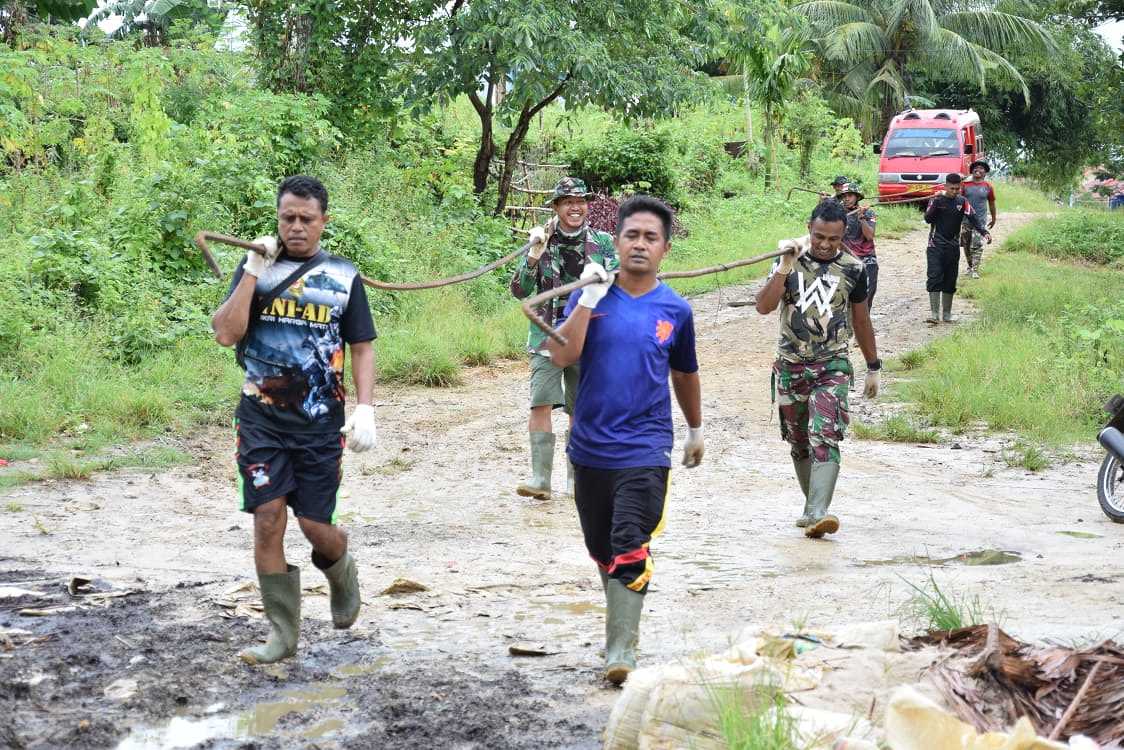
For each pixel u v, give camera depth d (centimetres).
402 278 1570
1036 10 4181
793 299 709
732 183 3105
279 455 450
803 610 535
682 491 852
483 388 1268
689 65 2042
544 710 411
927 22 3706
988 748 296
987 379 1177
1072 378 1129
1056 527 740
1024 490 848
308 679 446
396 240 1714
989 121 4572
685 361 460
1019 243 2453
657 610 547
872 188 3306
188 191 1367
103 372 1084
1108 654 363
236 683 438
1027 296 1727
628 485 438
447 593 581
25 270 1166
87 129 1631
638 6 1927
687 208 2814
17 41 1939
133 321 1173
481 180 2098
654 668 366
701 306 1862
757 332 1623
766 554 671
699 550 683
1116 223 2531
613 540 436
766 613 533
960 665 367
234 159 1473
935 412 1094
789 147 3597
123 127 1772
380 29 1980
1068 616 501
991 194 1981
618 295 448
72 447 920
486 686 437
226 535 707
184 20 2119
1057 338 1279
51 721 395
